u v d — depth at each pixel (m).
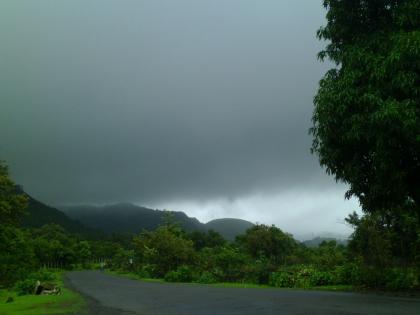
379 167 15.55
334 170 17.42
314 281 28.23
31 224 167.50
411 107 13.65
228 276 40.22
